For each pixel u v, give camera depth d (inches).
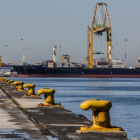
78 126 1143.6
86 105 1049.5
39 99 2128.4
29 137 969.5
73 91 7111.2
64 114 1429.6
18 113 1446.9
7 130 1065.5
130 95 6146.7
